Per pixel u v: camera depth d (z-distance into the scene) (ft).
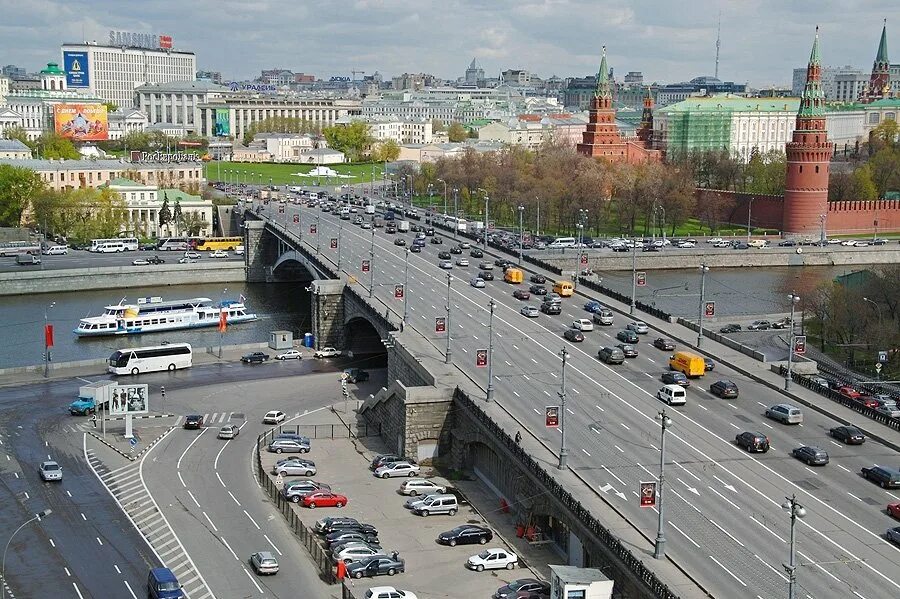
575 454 491.72
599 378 619.26
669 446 505.25
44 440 619.67
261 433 635.66
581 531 417.69
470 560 440.04
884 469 460.96
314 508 515.09
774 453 497.05
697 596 353.92
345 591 415.44
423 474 565.94
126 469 572.51
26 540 479.41
